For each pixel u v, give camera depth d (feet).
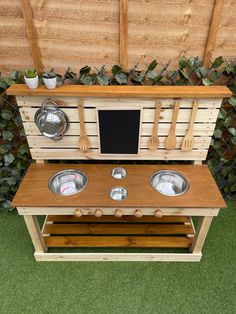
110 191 4.39
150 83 5.16
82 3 4.35
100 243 5.18
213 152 6.07
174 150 4.85
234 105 5.36
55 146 4.81
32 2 4.35
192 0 4.33
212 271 4.95
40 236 4.83
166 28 4.62
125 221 5.62
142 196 4.30
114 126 4.49
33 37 4.64
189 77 5.16
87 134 4.67
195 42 4.79
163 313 4.36
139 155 4.91
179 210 4.26
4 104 5.32
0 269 4.96
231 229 5.77
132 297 4.56
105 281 4.77
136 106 4.34
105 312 4.36
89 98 4.27
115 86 4.36
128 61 4.97
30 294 4.59
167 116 4.47
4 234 5.64
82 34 4.67
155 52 4.87
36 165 4.94
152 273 4.90
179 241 5.24
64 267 4.99
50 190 4.40
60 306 4.43
